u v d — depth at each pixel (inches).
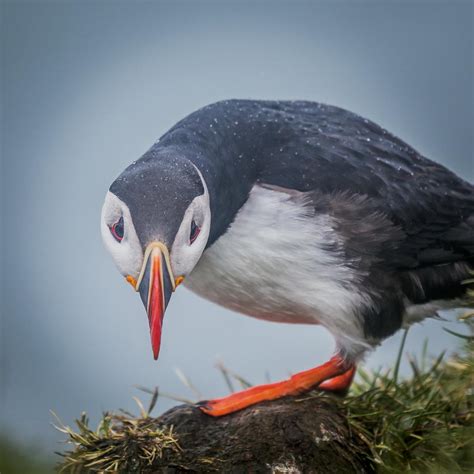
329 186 378.3
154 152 363.6
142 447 337.7
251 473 333.7
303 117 400.8
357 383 408.5
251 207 374.3
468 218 394.3
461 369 370.3
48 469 371.9
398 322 388.5
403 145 405.1
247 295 384.8
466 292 397.4
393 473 336.8
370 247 377.1
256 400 366.0
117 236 339.6
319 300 376.5
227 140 378.6
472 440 336.5
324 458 337.4
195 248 340.8
